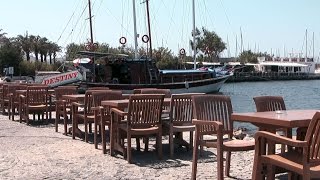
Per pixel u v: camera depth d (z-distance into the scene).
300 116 4.91
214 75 40.88
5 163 7.70
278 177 6.42
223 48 107.44
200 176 6.58
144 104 7.68
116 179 6.50
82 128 12.18
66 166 7.43
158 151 7.96
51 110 13.91
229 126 6.26
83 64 31.94
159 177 6.60
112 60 32.12
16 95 14.90
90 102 9.99
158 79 34.22
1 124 13.73
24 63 74.12
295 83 90.62
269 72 100.50
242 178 6.49
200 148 8.26
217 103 6.20
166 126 8.28
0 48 74.31
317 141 4.27
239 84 84.25
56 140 10.32
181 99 8.17
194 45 47.69
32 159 8.04
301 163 4.39
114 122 8.23
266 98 6.35
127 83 32.19
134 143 9.79
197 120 5.84
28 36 85.75
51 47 86.75
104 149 8.50
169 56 76.31
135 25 40.69
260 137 4.74
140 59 32.84
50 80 30.47
